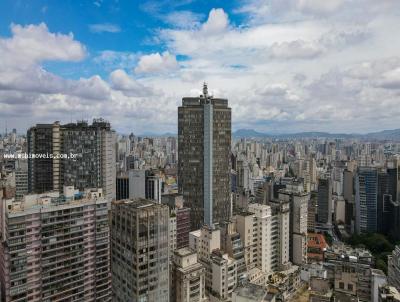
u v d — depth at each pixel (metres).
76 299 123.56
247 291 119.56
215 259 142.88
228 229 160.88
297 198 189.00
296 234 189.25
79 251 123.62
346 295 119.62
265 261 171.38
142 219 96.00
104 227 131.25
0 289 111.75
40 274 113.94
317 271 152.25
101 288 131.50
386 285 122.44
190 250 134.25
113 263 107.75
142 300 97.19
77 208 122.31
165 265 102.12
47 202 119.12
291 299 142.38
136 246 95.50
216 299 139.88
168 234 102.56
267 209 172.75
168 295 103.25
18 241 108.31
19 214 108.12
